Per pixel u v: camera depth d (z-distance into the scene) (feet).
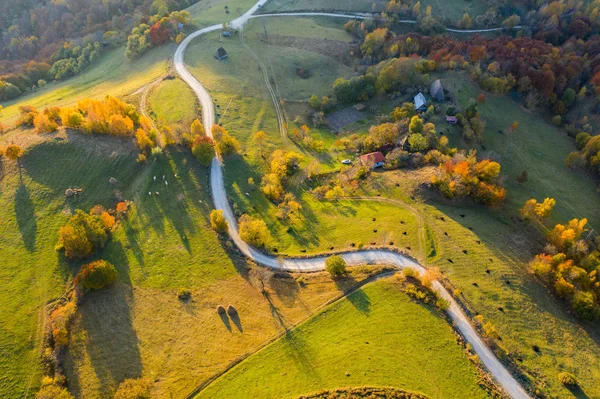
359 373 232.94
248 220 333.83
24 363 247.70
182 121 450.71
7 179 346.74
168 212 348.59
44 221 324.80
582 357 252.42
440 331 253.44
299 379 232.53
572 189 430.61
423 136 419.95
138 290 290.35
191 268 305.94
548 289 295.69
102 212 334.44
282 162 406.82
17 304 274.77
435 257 303.48
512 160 457.68
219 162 407.64
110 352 254.47
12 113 504.43
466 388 227.40
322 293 283.79
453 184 351.87
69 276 295.89
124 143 396.16
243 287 293.64
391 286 281.54
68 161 368.48
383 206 357.61
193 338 260.83
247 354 248.52
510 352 246.68
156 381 238.89
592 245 354.13
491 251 313.32
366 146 439.63
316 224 349.00
